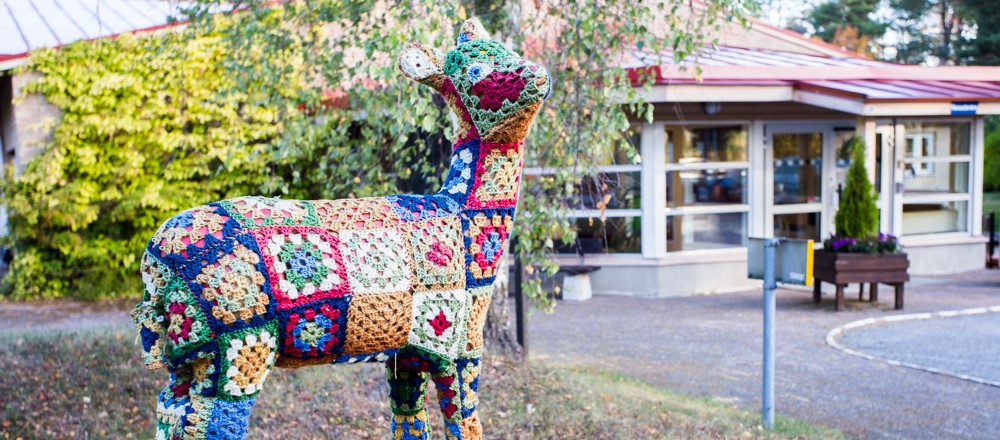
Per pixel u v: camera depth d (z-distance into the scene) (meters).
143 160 10.38
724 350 7.88
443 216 3.00
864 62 13.05
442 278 2.93
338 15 5.45
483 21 5.59
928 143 12.68
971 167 12.92
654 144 10.89
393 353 2.92
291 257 2.62
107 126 10.19
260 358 2.61
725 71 9.77
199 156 10.45
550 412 5.30
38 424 4.92
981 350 7.83
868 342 8.25
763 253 5.40
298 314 2.62
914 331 8.73
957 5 26.17
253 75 5.69
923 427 5.57
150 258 2.56
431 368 3.06
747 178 11.53
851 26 27.17
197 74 10.25
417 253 2.88
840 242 9.86
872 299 10.34
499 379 5.90
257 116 10.00
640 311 9.89
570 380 6.12
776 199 11.79
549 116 5.51
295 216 2.71
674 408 5.69
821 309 9.92
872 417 5.80
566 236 5.74
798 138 11.88
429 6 4.60
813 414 5.88
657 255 11.02
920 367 7.15
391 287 2.79
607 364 7.34
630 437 4.92
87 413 5.14
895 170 12.44
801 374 7.00
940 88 11.24
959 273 12.67
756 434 5.16
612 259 11.10
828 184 12.04
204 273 2.51
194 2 5.98
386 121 5.58
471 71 3.02
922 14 28.16
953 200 12.90
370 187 5.75
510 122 3.02
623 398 5.84
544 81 2.94
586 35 5.47
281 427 5.02
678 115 10.05
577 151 5.59
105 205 10.62
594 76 5.53
